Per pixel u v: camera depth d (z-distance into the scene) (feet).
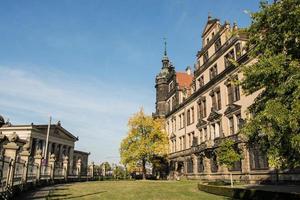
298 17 36.45
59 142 243.19
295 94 33.63
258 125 38.63
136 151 187.42
